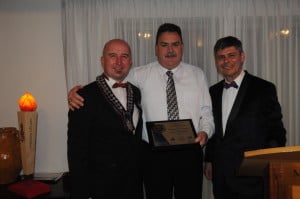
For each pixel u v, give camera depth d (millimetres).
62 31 2477
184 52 2535
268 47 2561
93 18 2492
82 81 2496
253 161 894
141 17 2514
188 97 2068
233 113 1967
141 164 1877
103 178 1708
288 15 2557
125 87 1844
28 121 2109
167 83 2064
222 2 2531
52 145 2541
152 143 1781
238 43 1996
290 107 2586
